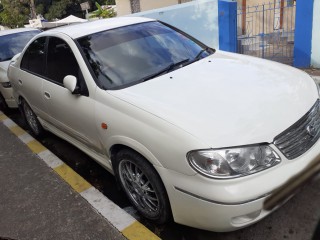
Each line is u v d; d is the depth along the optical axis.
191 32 7.66
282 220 2.76
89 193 3.45
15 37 7.38
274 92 2.78
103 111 3.03
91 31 3.75
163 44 3.78
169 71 3.40
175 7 7.65
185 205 2.45
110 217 3.05
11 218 3.23
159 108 2.68
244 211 2.25
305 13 5.97
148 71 3.40
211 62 3.56
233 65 3.42
